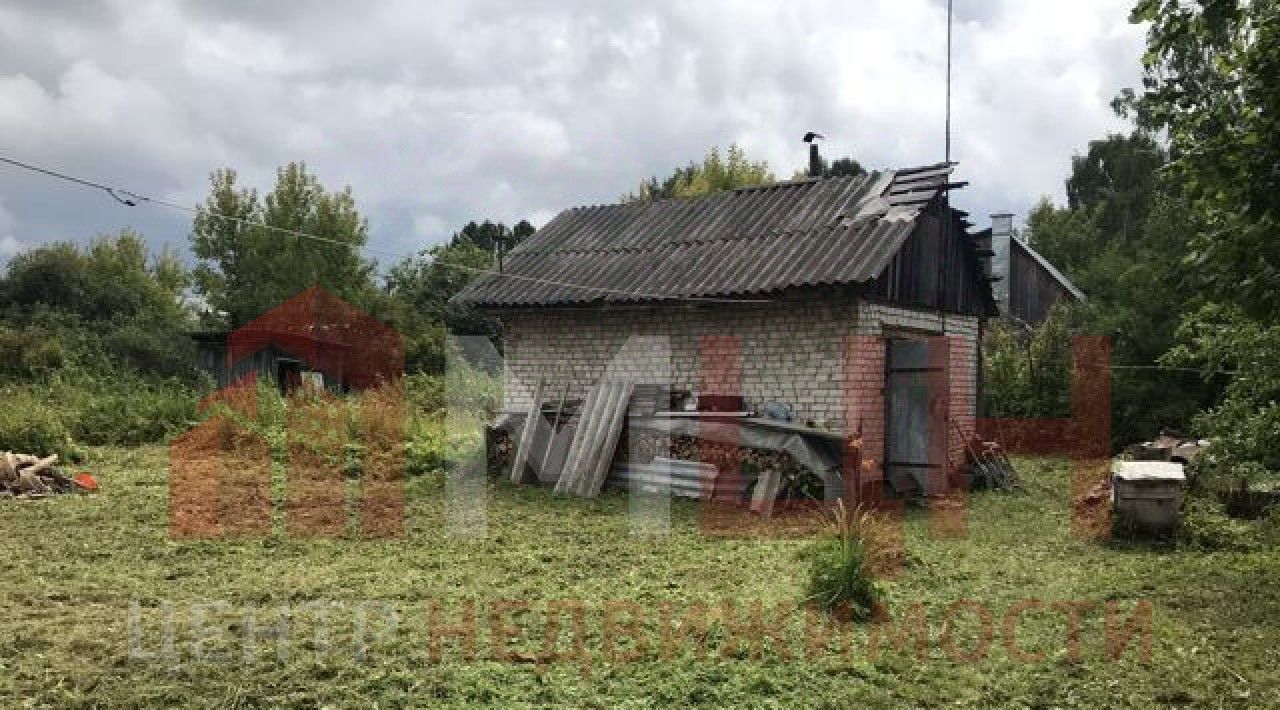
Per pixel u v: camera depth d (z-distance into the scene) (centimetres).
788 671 541
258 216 3216
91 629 586
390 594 698
